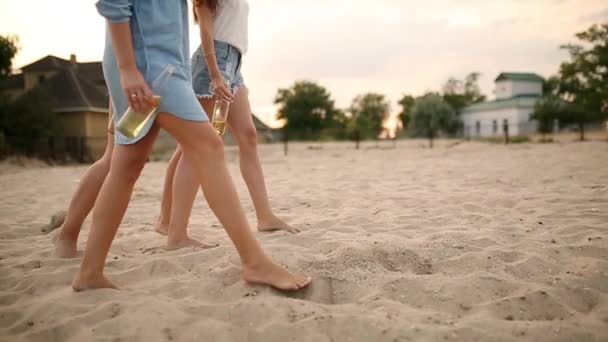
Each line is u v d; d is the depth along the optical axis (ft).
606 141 67.51
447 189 19.86
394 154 56.59
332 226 12.32
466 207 14.84
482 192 18.22
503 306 6.93
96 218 7.55
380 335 6.08
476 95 262.26
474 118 191.21
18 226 14.34
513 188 19.44
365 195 18.75
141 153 7.29
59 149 71.10
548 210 13.93
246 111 11.33
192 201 10.59
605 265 8.44
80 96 84.48
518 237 10.82
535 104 163.12
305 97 248.11
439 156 48.47
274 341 6.14
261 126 180.55
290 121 247.50
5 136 69.97
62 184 28.43
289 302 6.93
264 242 10.23
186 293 7.70
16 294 8.00
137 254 10.24
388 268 8.79
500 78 212.23
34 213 17.15
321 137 184.55
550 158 36.50
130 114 6.71
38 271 8.93
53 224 13.98
